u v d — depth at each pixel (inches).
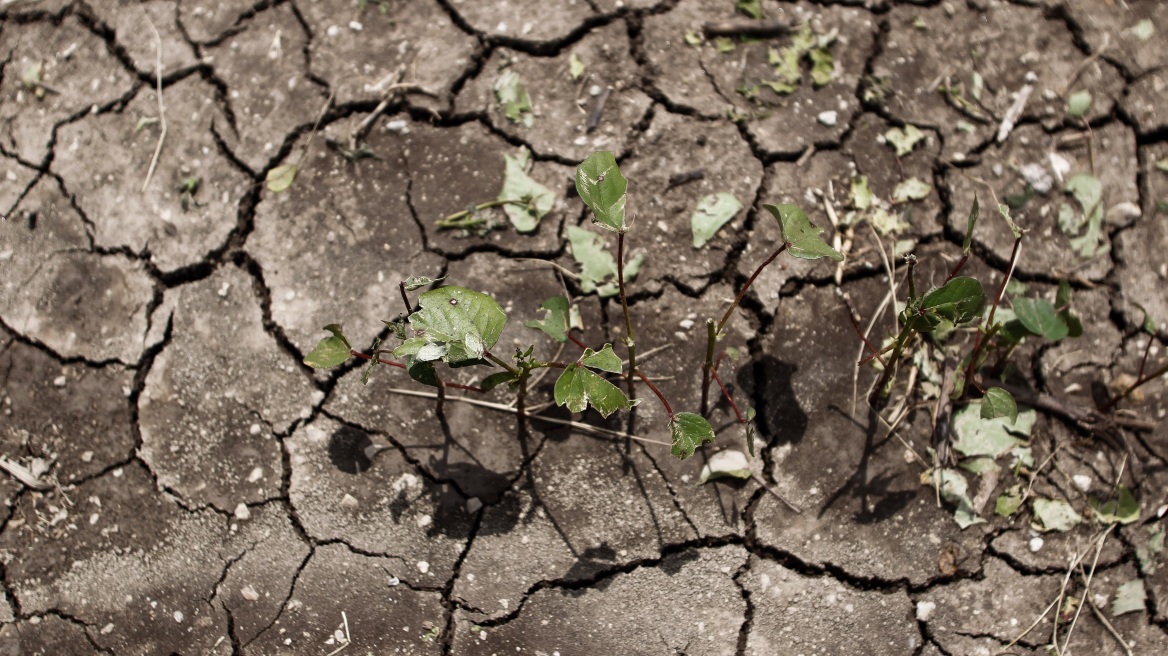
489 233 108.9
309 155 112.5
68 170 112.7
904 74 118.2
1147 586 100.3
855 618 98.5
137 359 105.5
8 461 102.3
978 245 111.0
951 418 104.4
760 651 97.3
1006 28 121.6
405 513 100.1
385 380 103.8
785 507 101.0
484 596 98.0
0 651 97.4
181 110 114.9
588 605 97.8
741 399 103.9
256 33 118.2
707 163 112.3
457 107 114.6
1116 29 122.0
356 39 117.9
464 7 119.5
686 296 107.2
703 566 99.3
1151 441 104.6
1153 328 97.7
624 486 101.0
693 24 119.3
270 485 101.3
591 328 105.5
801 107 115.4
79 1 120.2
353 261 108.1
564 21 118.6
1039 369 106.7
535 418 102.3
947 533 100.8
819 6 121.1
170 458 102.4
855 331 106.7
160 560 99.6
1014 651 98.3
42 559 100.0
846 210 111.3
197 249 108.9
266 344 105.5
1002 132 116.0
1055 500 102.3
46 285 108.2
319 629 97.3
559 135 113.1
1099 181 114.5
